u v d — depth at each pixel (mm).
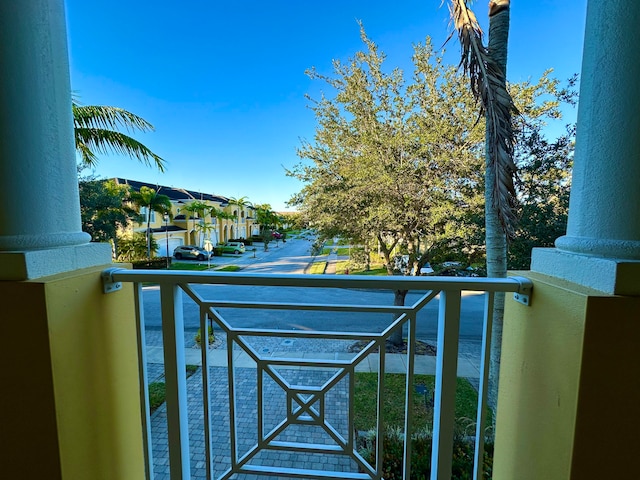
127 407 1028
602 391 643
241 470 985
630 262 626
